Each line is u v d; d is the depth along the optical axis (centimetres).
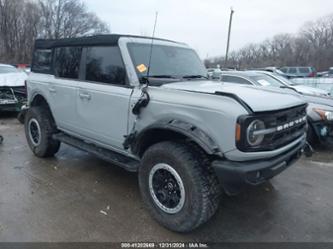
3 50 4541
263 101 260
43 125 443
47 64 447
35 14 4856
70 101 389
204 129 252
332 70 2873
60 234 272
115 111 325
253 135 238
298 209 330
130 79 311
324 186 392
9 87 733
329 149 554
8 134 619
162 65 343
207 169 259
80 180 390
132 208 321
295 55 4856
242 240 273
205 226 293
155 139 303
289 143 286
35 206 319
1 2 4472
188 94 270
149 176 290
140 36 352
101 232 277
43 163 449
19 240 261
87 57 369
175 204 273
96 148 373
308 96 582
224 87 307
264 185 390
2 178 389
